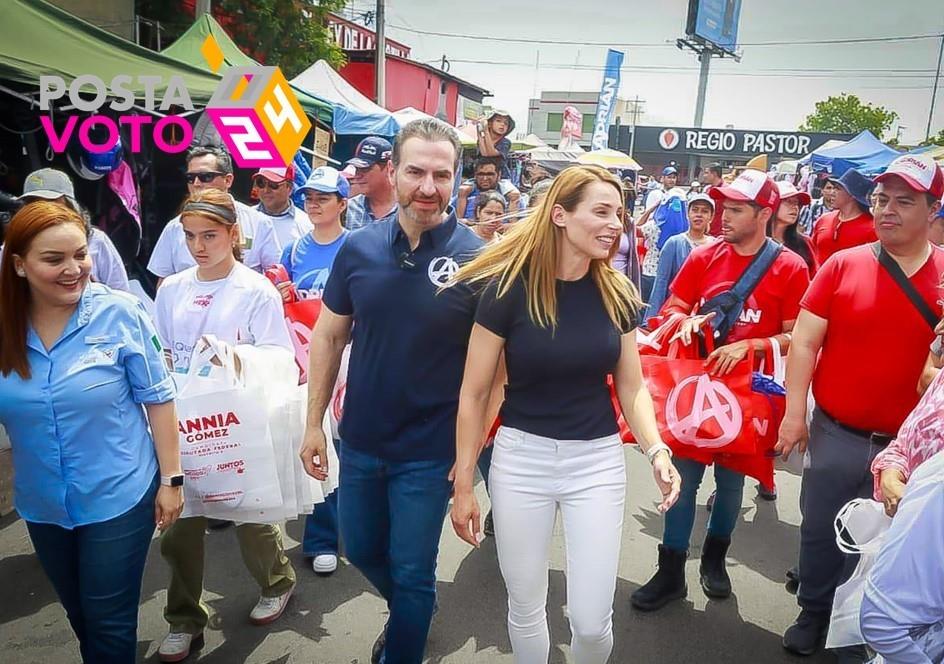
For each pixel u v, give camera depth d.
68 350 2.15
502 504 2.33
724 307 3.22
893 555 1.57
